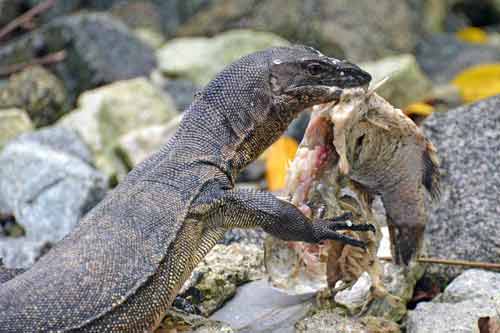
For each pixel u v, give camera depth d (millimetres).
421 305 11883
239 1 34250
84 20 29141
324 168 11906
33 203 18281
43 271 10523
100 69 28219
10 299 10180
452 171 14352
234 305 12680
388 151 11852
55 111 26812
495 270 13227
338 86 11641
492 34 40781
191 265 11258
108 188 18859
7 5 32219
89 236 10852
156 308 10781
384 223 14438
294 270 12398
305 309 12258
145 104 25281
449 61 33656
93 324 10242
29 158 19141
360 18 33438
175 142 11844
